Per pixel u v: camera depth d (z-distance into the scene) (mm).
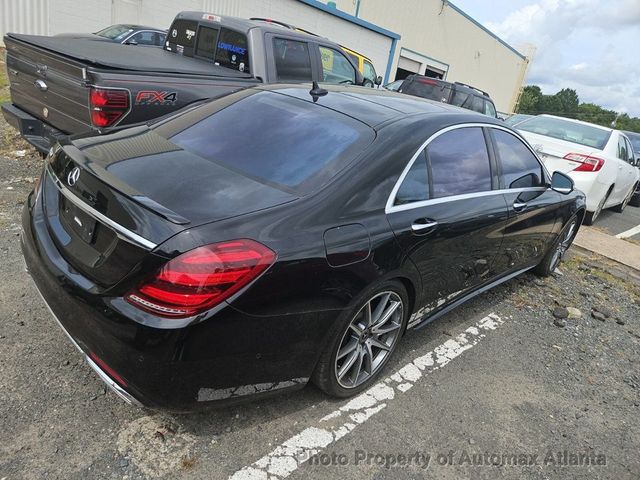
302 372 2486
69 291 2203
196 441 2422
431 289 3176
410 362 3379
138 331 1980
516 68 38469
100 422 2434
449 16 27656
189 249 1971
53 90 4672
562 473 2664
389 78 23750
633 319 4797
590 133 7930
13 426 2330
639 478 2732
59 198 2557
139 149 2684
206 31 6305
